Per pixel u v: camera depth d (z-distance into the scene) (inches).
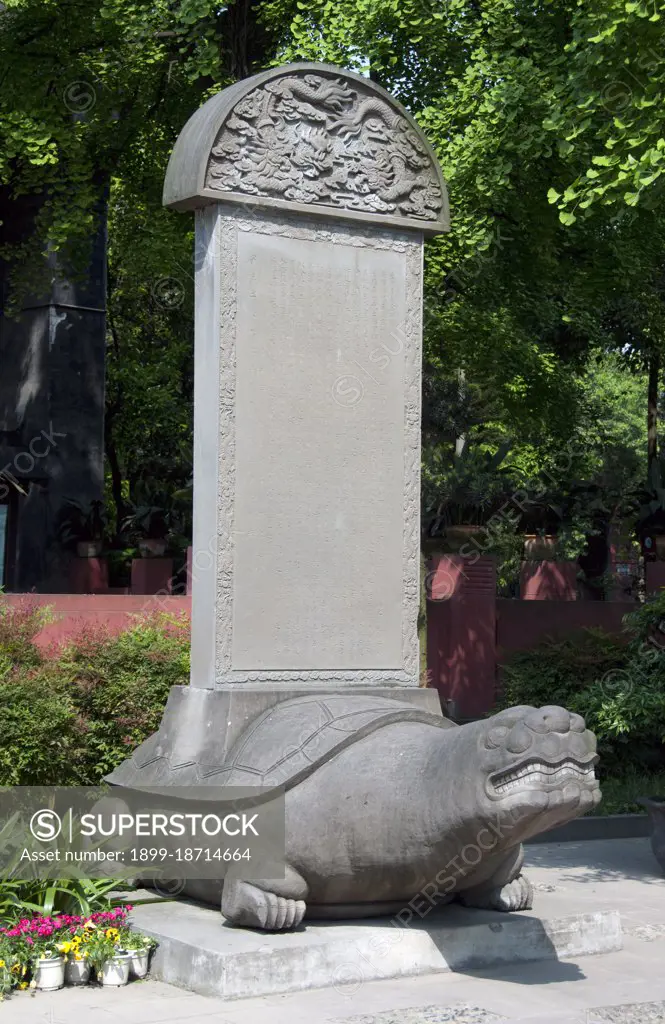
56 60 652.7
